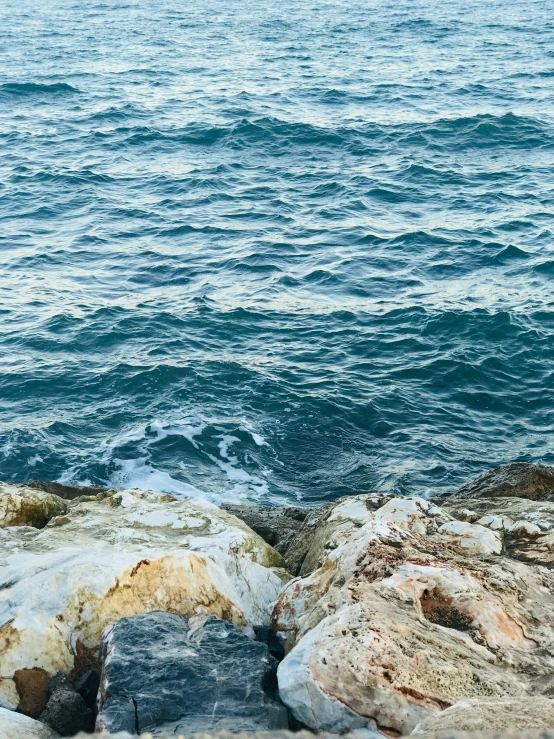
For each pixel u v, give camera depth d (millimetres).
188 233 28859
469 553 7316
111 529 8406
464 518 8641
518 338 20469
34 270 25422
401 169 36406
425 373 19000
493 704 4395
